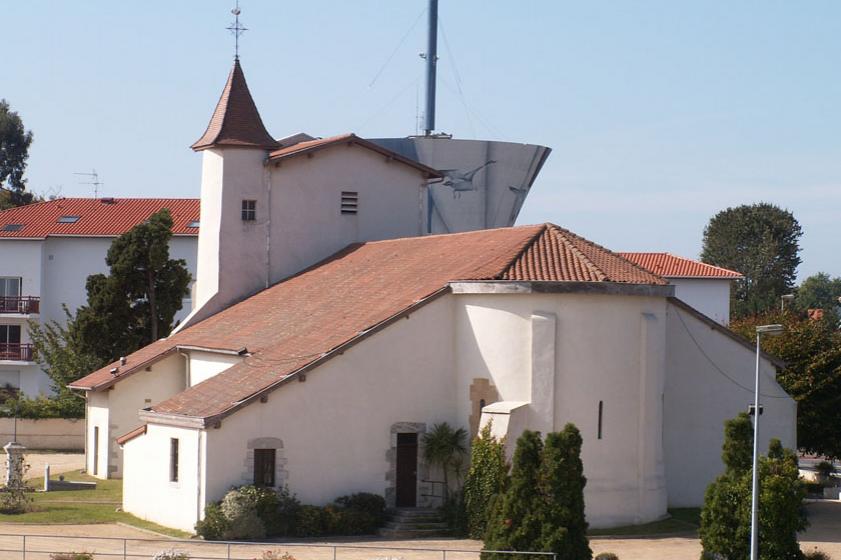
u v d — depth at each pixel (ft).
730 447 131.75
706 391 176.96
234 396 156.46
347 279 195.42
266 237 220.02
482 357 160.15
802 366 205.46
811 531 159.33
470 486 154.20
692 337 176.55
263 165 220.23
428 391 162.91
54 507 174.19
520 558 122.01
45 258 327.06
